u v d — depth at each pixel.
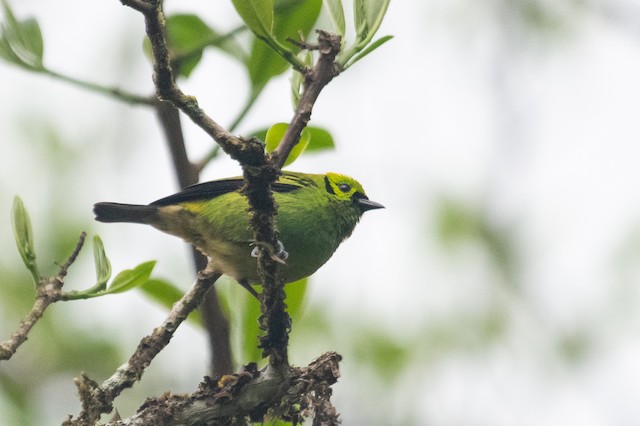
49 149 12.16
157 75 6.54
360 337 12.24
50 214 11.80
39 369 11.12
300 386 7.42
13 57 8.37
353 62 8.01
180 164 8.58
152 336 7.57
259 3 7.43
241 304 9.30
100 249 7.51
